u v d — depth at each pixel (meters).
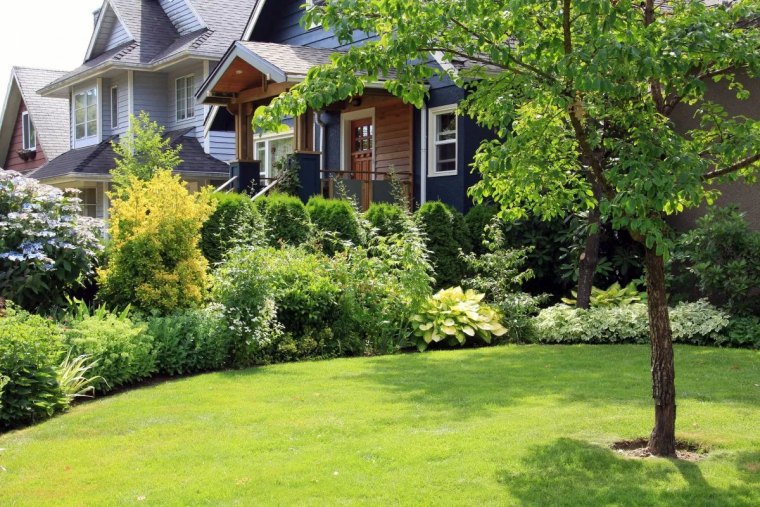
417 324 11.73
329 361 10.62
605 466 5.77
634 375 9.12
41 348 7.94
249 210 12.82
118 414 7.73
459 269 14.23
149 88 24.97
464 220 14.61
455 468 5.80
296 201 13.59
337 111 18.12
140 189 11.10
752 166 6.50
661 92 6.29
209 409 7.79
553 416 7.16
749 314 11.69
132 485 5.69
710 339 11.45
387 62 5.90
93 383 8.75
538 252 14.43
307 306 11.12
